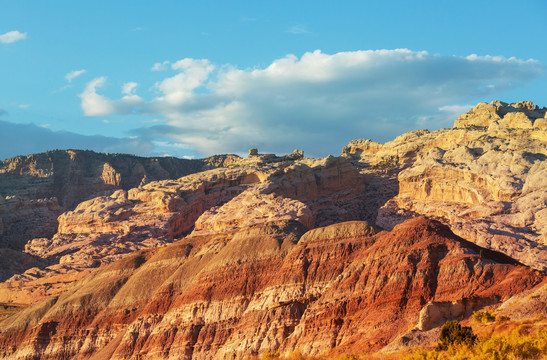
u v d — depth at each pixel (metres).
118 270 157.12
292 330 114.81
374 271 110.31
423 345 73.94
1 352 146.00
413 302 100.31
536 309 73.81
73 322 145.50
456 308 87.00
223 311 128.50
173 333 130.00
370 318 101.50
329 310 108.38
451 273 102.12
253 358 102.38
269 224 145.25
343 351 95.44
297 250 129.75
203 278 136.38
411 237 113.62
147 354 129.00
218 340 124.62
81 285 159.88
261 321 118.44
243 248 138.62
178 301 136.50
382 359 68.94
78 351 141.12
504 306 84.12
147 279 148.38
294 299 120.38
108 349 135.88
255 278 130.88
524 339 58.44
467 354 59.34
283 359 90.06
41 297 196.25
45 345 144.25
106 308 146.38
